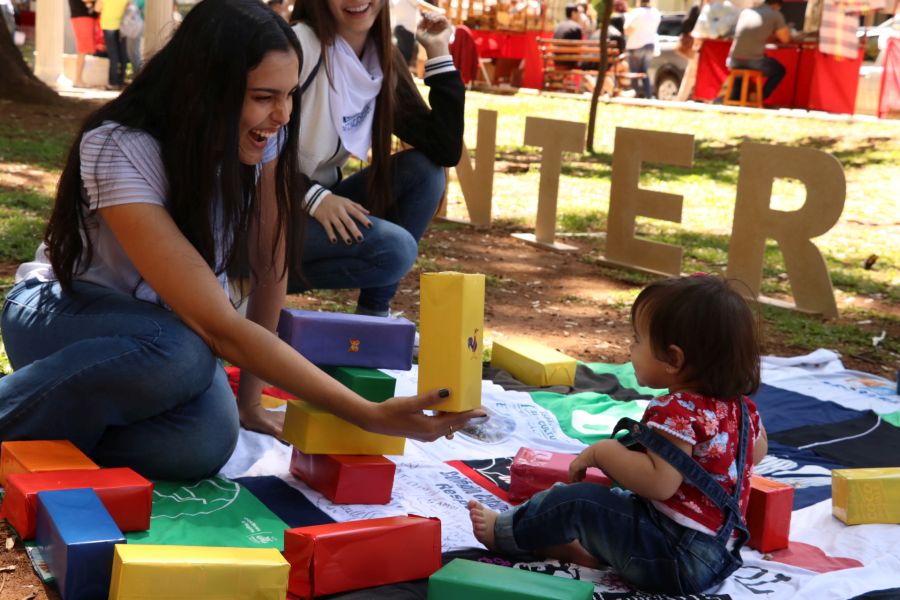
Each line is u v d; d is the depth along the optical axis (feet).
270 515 9.68
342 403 9.04
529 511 9.15
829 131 50.44
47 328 9.91
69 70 55.42
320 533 8.25
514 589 7.79
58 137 36.94
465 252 25.62
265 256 10.91
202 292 9.08
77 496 8.35
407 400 8.87
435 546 8.84
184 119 9.05
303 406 10.23
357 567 8.41
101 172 9.09
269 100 9.14
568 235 28.66
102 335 9.50
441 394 8.78
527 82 69.21
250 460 11.04
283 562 7.64
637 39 64.85
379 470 10.19
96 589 7.72
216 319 9.09
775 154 21.31
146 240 9.07
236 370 13.71
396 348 10.99
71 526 7.87
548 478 10.32
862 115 55.98
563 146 26.25
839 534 10.28
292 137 10.28
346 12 13.33
